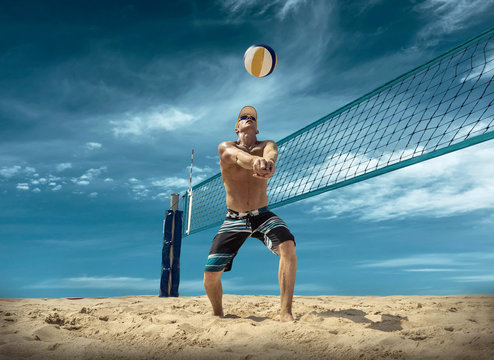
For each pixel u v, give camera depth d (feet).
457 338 6.24
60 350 7.27
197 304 15.01
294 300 16.43
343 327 8.61
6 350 7.15
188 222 21.34
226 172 11.05
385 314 10.95
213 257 10.84
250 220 10.71
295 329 7.73
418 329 7.39
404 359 5.62
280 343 7.00
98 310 12.80
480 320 9.94
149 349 7.32
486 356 5.17
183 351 6.98
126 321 10.57
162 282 19.66
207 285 11.11
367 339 6.64
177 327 8.66
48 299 17.34
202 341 7.63
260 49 11.19
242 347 7.02
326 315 11.01
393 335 6.75
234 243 10.79
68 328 9.78
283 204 15.49
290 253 9.99
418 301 14.62
